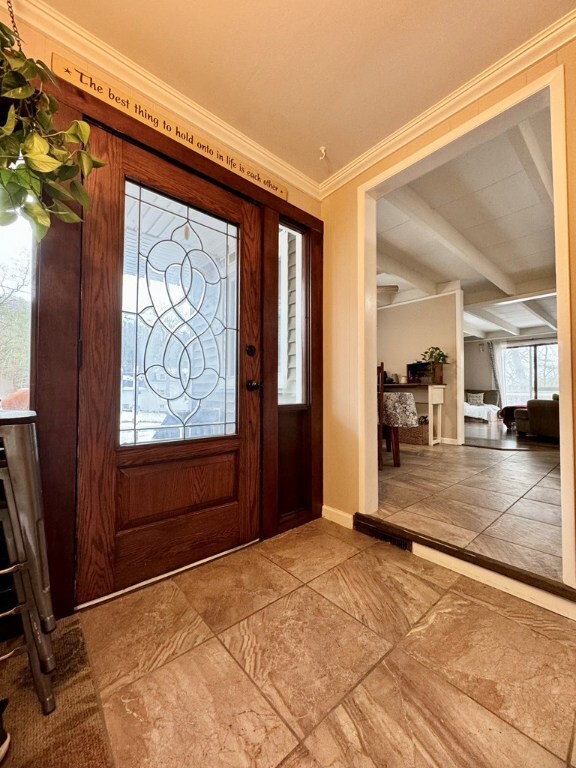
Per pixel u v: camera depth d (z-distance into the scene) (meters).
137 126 1.40
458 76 1.44
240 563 1.57
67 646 1.05
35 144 0.75
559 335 1.26
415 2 1.15
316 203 2.19
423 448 4.48
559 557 1.45
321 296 2.20
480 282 5.06
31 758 0.73
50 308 1.18
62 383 1.20
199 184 1.61
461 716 0.83
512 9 1.17
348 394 2.06
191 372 1.60
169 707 0.85
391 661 1.00
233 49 1.31
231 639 1.08
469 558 1.46
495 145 2.13
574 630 1.13
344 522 2.03
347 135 1.78
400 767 0.71
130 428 1.41
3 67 0.79
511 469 3.22
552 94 1.27
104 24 1.22
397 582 1.42
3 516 0.83
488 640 1.08
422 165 1.74
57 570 1.18
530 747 0.75
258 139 1.79
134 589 1.36
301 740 0.77
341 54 1.33
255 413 1.81
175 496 1.50
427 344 5.20
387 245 3.77
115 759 0.73
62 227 1.21
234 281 1.76
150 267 1.47
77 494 1.23
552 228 3.31
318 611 1.22
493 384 9.15
